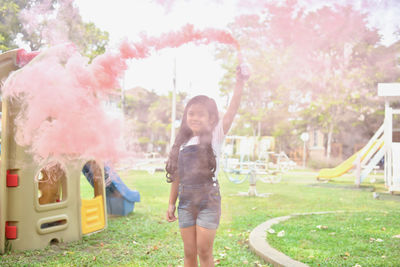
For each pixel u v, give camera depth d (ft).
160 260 8.89
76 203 10.94
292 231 11.37
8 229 9.32
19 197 9.35
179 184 6.07
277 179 31.30
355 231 11.42
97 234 11.68
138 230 12.30
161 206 17.63
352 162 30.45
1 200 9.25
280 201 19.67
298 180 33.58
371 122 22.53
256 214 15.24
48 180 9.76
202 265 5.91
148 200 19.57
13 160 9.20
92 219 11.93
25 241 9.43
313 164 37.06
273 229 11.60
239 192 23.26
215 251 9.58
